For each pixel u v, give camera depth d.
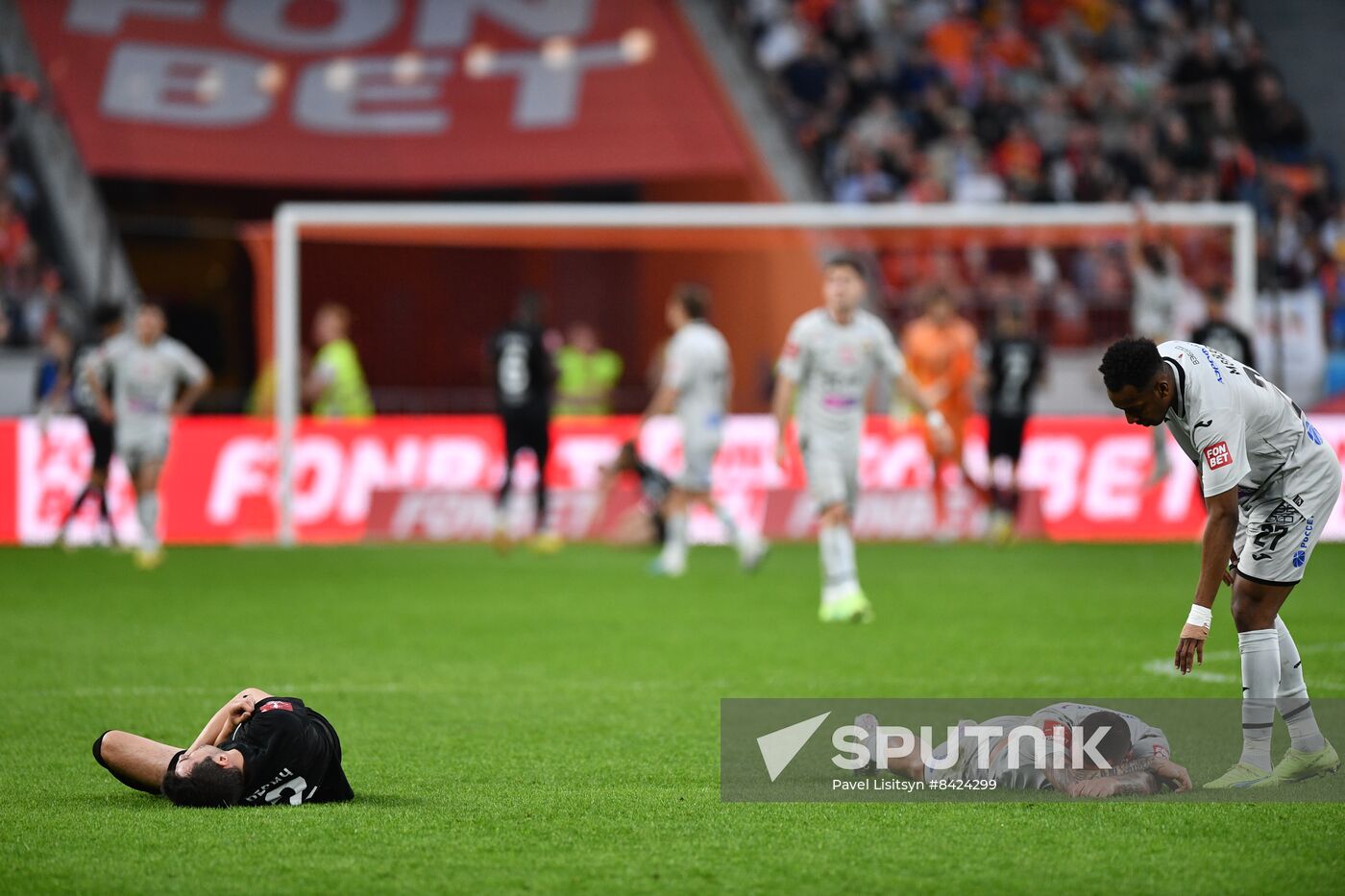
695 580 50.47
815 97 92.44
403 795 20.02
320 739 19.38
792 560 58.12
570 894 15.48
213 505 65.56
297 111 89.69
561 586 48.59
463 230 76.38
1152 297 63.44
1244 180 89.75
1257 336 80.62
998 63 95.38
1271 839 17.45
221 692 28.72
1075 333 78.38
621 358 89.56
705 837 17.72
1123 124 92.69
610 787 20.50
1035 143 91.00
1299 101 102.94
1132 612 40.78
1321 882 15.81
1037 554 58.72
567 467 66.25
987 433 62.69
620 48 92.94
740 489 66.38
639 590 47.47
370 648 34.72
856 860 16.72
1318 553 57.72
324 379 67.81
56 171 85.19
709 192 91.25
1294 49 105.00
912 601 43.62
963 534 64.94
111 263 85.06
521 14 95.56
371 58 93.06
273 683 29.89
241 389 96.12
